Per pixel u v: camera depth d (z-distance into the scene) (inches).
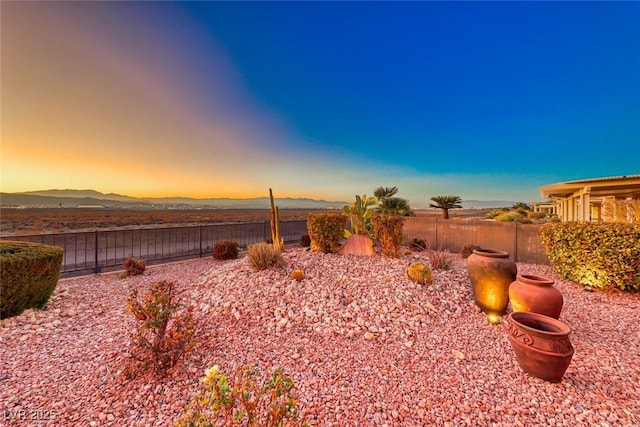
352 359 101.7
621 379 87.4
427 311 138.8
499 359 100.3
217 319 131.3
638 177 328.5
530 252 302.2
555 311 109.2
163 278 221.3
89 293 178.9
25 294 138.9
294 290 151.7
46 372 92.7
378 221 220.8
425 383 87.5
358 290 153.9
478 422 71.3
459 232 361.1
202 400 51.9
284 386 57.3
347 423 71.3
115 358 100.6
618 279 179.6
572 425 69.5
